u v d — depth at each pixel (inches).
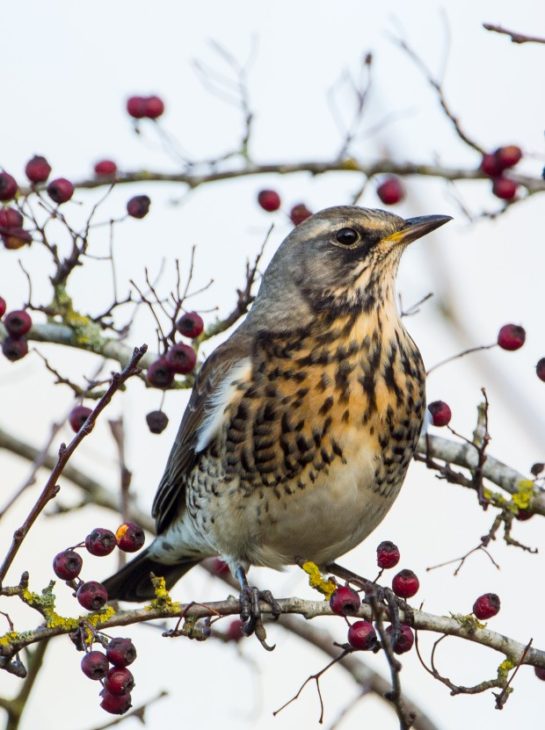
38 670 451.2
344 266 484.4
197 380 507.5
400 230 490.9
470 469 480.4
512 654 393.7
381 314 479.5
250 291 504.1
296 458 460.4
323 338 472.4
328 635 567.8
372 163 544.4
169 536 538.9
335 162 546.6
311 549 484.4
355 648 380.5
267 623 565.6
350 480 462.3
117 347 533.0
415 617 396.8
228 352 489.1
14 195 489.1
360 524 479.2
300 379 464.1
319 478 461.7
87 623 365.1
